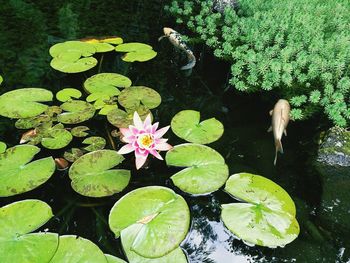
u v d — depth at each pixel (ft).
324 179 7.95
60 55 11.22
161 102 10.00
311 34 10.65
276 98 10.34
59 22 13.64
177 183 7.25
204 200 7.29
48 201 7.04
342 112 9.18
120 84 10.19
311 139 9.04
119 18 14.40
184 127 8.72
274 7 12.24
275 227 6.52
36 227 6.07
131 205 6.62
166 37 13.02
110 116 8.89
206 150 8.02
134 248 5.91
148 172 7.83
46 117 8.79
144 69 11.46
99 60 11.66
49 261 5.46
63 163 7.75
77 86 10.37
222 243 6.52
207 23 13.42
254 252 6.39
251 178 7.47
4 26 13.04
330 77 9.27
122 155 7.99
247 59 10.32
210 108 9.95
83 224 6.60
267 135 9.12
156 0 15.96
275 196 7.09
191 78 11.24
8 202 6.97
